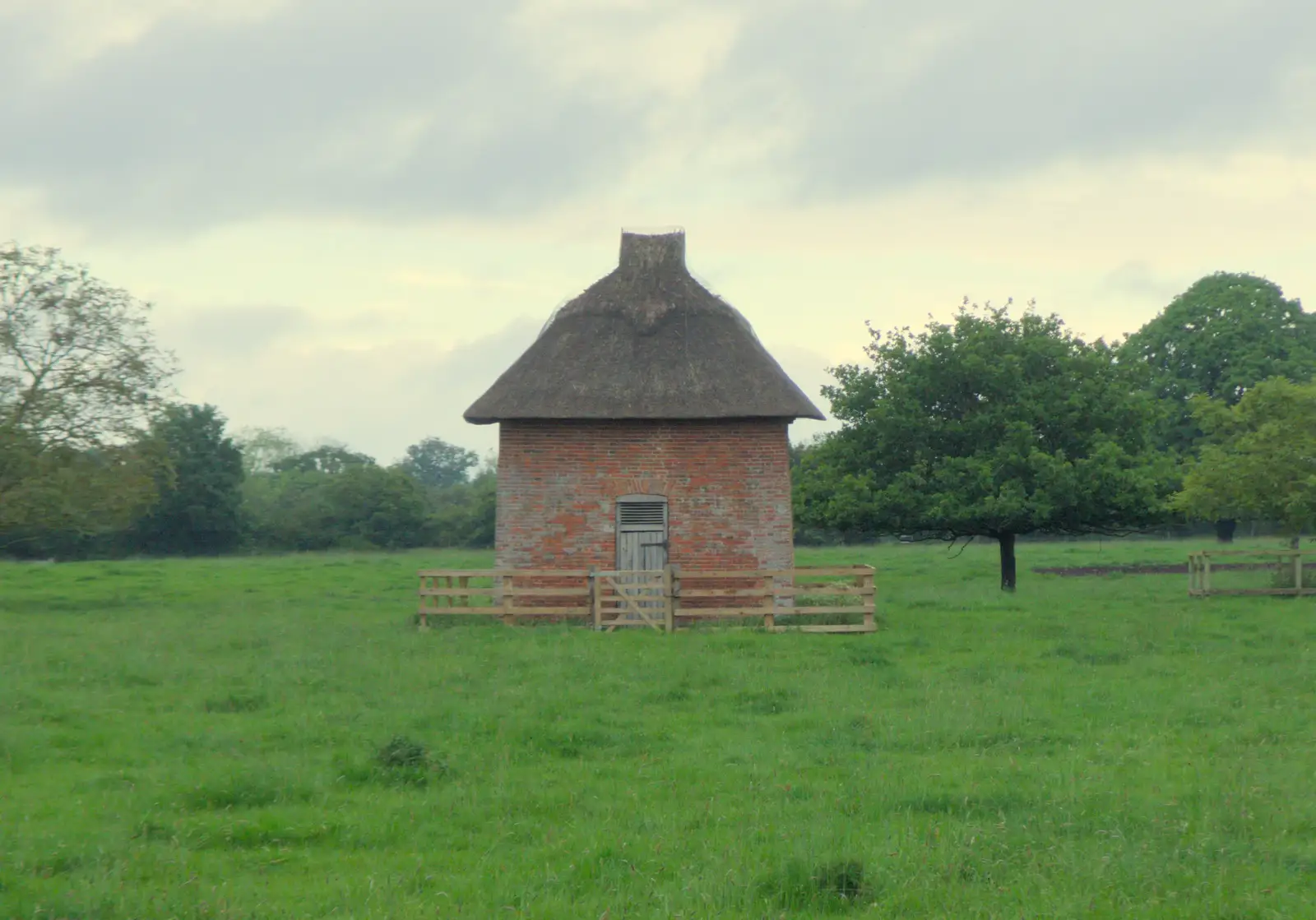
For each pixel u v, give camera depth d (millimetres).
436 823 12633
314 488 105375
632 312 32812
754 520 30781
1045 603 33688
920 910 9930
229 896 10219
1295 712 17891
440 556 74562
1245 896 9945
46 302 36000
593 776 14594
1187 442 67375
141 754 15383
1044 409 38781
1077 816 12500
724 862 10891
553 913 9859
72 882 10438
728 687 20422
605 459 30906
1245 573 46344
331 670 21922
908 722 17281
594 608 28641
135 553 85438
